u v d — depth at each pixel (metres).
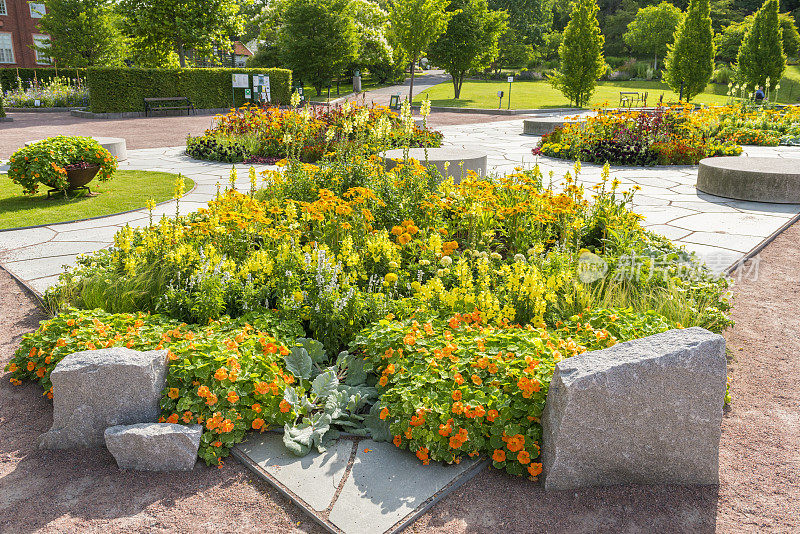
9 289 4.86
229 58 47.75
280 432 2.94
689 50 26.47
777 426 3.00
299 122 13.03
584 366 2.48
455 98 31.08
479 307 3.67
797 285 5.03
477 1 29.72
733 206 7.89
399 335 3.20
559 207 4.93
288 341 3.35
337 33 32.31
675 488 2.56
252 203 4.88
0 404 3.21
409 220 4.84
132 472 2.68
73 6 32.84
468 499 2.48
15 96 26.02
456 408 2.64
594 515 2.40
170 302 3.93
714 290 4.13
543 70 50.41
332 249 4.55
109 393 2.79
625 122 12.75
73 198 8.32
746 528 2.33
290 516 2.39
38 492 2.53
